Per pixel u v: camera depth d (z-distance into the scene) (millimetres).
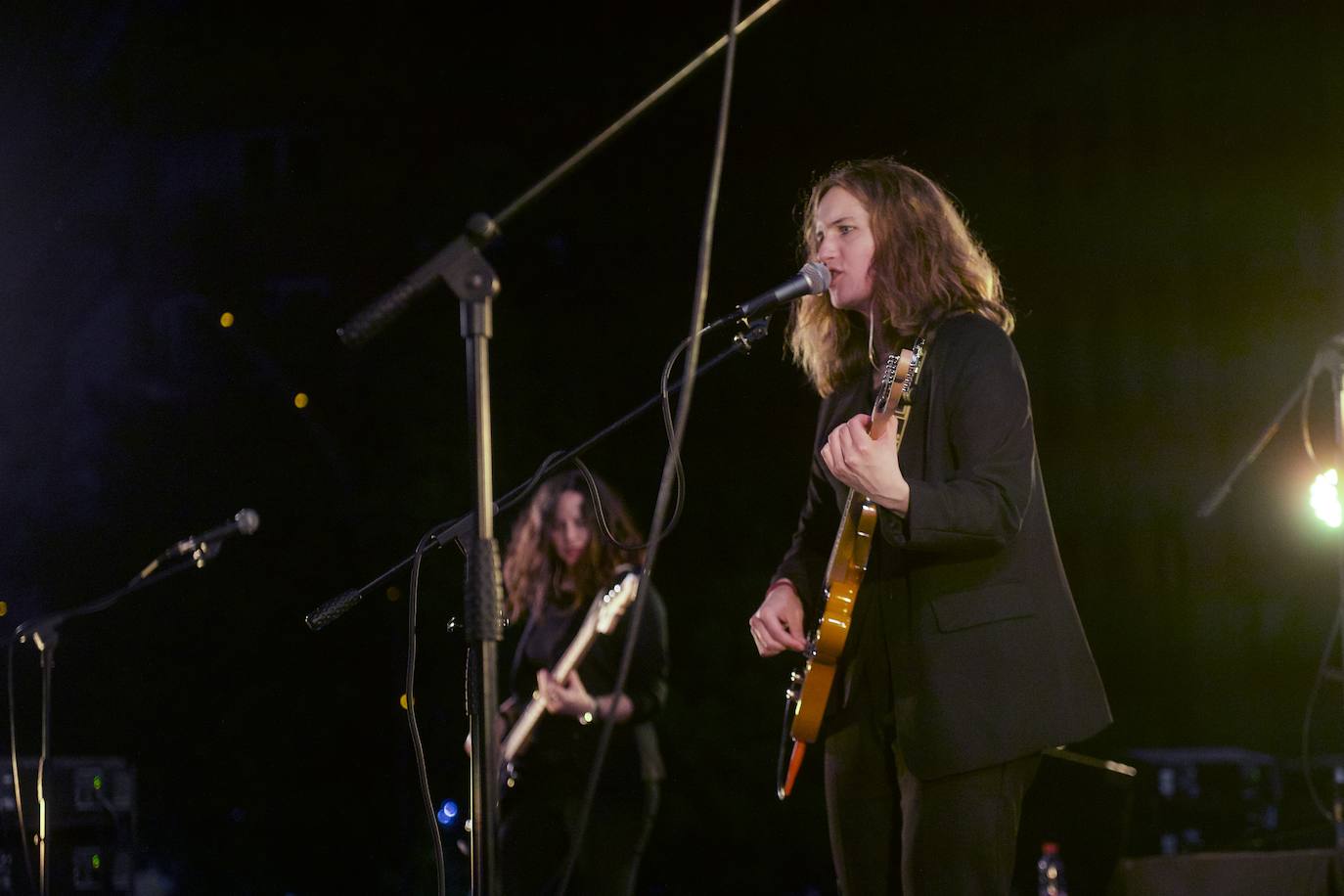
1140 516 10023
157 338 9719
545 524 6086
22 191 9531
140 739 9414
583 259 10094
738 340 3473
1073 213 10070
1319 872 4777
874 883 3619
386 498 9789
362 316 2682
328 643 9703
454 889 9055
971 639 3336
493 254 10039
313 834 9562
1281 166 9812
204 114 9766
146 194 9734
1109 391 10094
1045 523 3531
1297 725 9586
